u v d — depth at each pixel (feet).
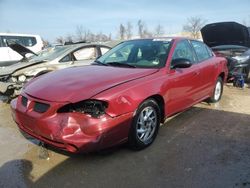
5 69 23.04
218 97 21.47
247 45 32.09
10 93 21.57
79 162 12.26
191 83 16.51
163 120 14.66
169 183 10.77
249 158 12.62
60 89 12.07
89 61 25.29
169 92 14.51
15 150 13.60
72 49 24.97
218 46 31.89
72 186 10.60
